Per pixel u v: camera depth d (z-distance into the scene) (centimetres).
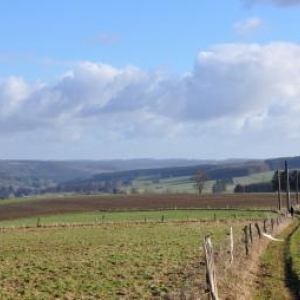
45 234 6806
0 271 3628
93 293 2817
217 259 3006
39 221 9006
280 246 4666
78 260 4128
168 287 2897
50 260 4181
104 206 13712
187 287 2377
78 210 12825
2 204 15112
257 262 3712
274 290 2812
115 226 7938
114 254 4444
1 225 8738
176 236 6012
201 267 3238
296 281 3012
